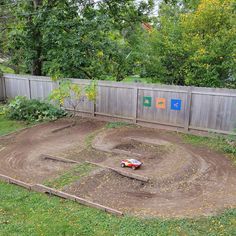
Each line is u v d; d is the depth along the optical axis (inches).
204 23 399.5
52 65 478.3
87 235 162.9
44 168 261.7
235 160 269.6
